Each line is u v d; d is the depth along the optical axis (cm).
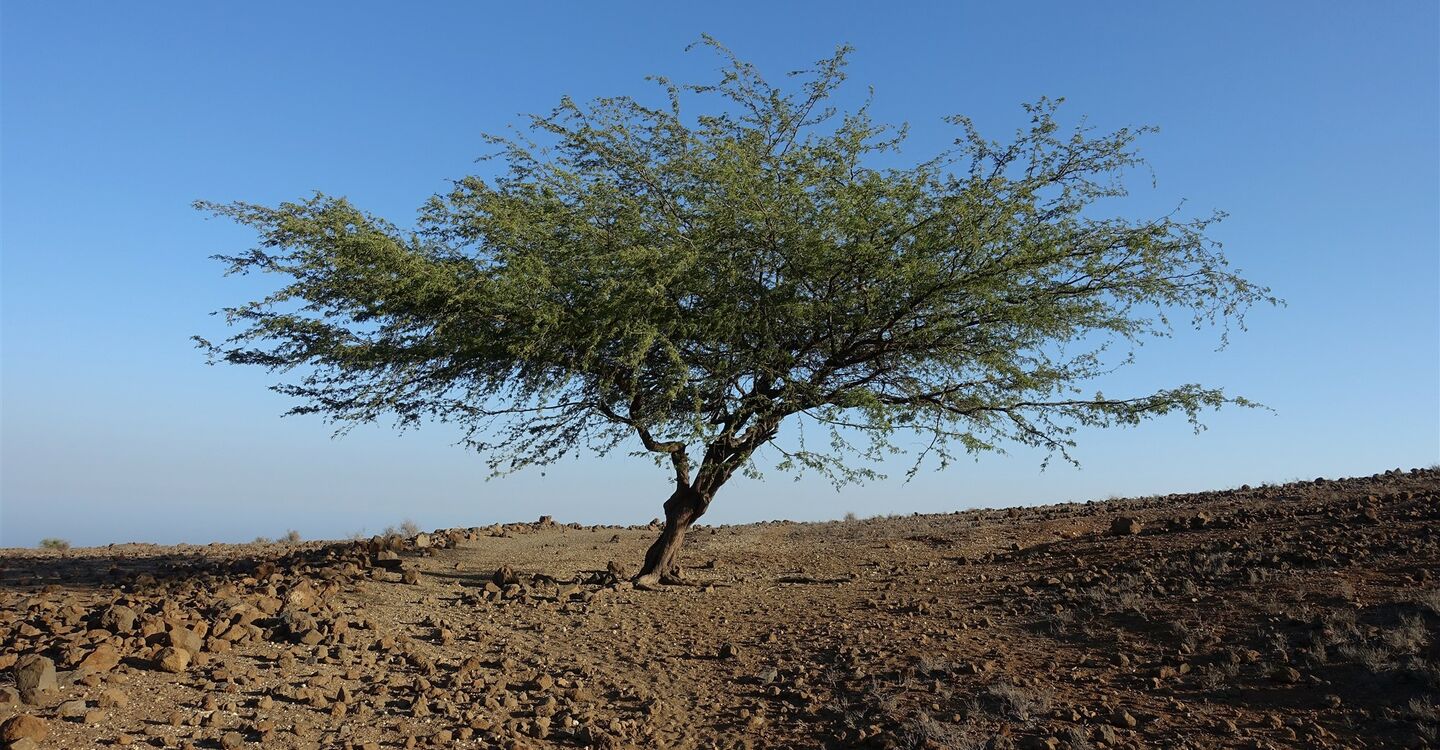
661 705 901
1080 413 1395
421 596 1366
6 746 667
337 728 789
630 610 1311
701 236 1295
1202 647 953
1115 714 806
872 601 1303
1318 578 1112
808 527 2395
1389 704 766
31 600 1124
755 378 1384
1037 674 931
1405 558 1140
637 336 1235
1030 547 1647
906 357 1432
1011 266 1273
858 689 927
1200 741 750
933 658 993
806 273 1305
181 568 1575
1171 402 1344
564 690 942
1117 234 1313
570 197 1355
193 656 897
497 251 1291
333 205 1251
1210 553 1334
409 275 1217
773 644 1114
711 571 1669
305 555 1712
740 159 1307
